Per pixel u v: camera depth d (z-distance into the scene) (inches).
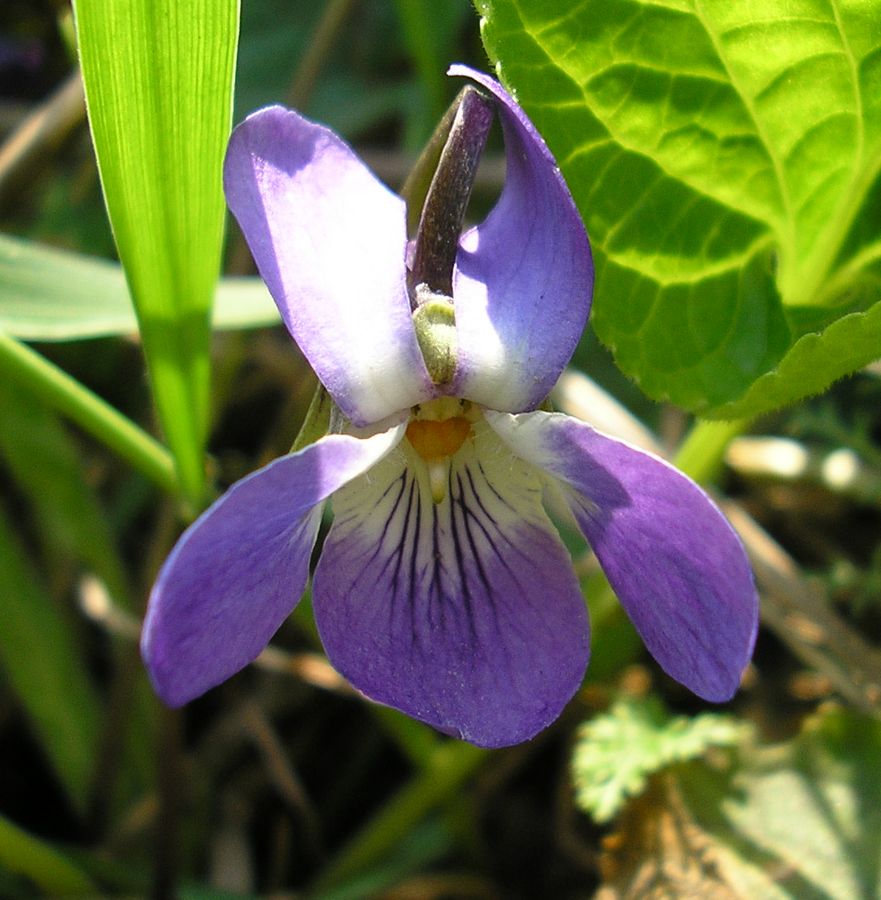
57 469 2.6
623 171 1.8
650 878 2.2
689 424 3.0
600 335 1.9
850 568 2.8
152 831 2.5
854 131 1.8
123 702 2.5
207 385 2.0
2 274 2.1
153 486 3.0
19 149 2.9
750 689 2.7
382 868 2.5
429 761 2.4
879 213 1.9
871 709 2.3
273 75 3.8
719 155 1.8
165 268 1.8
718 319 1.9
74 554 2.7
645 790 2.2
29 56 3.6
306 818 2.6
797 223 1.9
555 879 2.6
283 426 2.6
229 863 2.5
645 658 2.7
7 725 2.7
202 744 2.7
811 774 2.2
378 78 3.8
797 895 2.1
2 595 2.5
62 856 2.3
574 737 2.7
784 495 3.0
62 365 3.2
